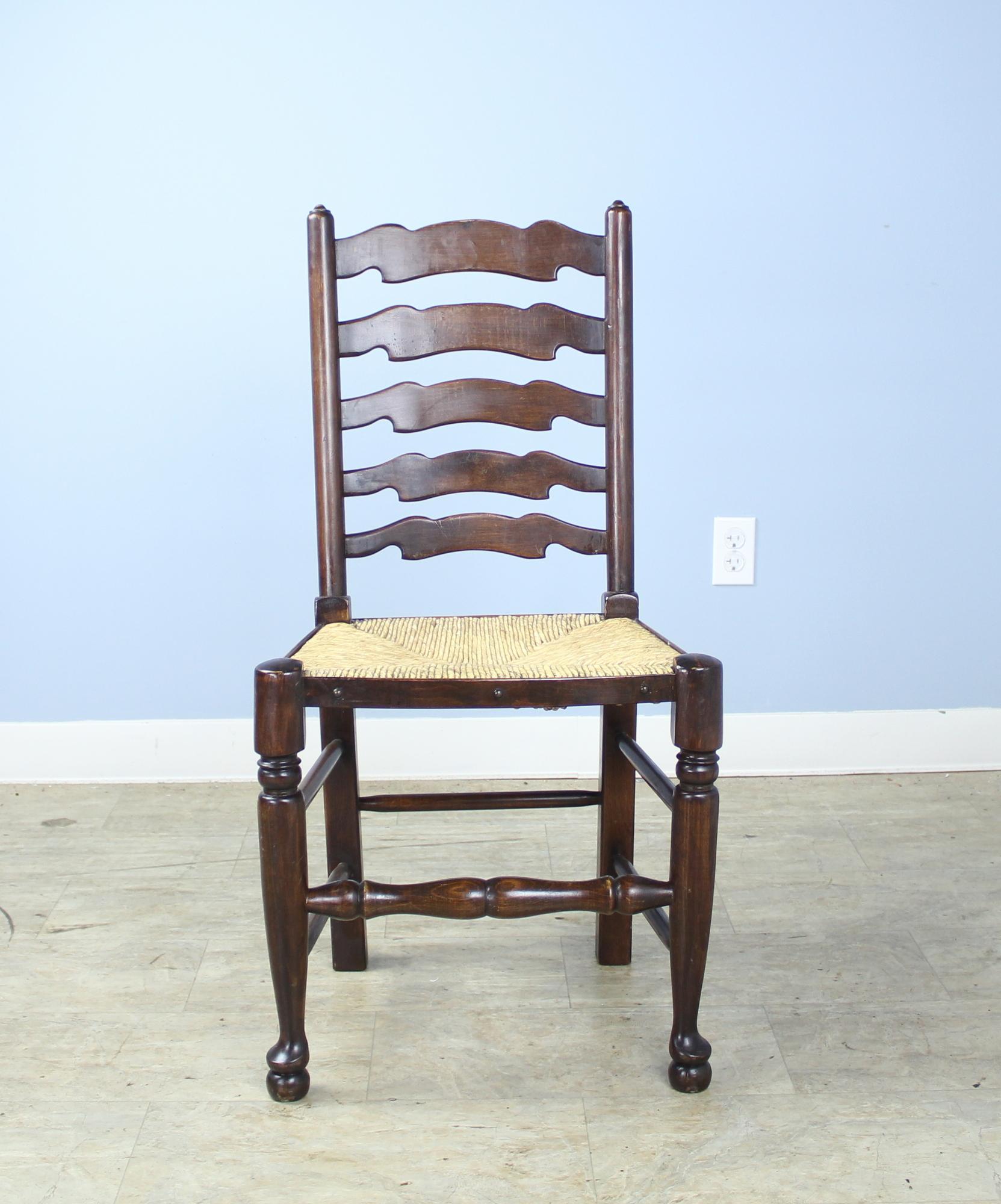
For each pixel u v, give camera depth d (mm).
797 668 2014
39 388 1895
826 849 1702
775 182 1879
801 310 1913
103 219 1858
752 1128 1071
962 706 2031
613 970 1373
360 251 1350
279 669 1053
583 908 1101
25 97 1824
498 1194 985
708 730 1060
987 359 1942
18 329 1880
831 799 1905
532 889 1095
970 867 1639
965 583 1999
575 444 1935
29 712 1985
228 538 1948
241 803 1901
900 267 1909
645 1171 1013
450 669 1085
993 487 1978
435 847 1716
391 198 1872
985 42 1858
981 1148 1041
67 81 1824
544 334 1368
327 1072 1165
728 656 2006
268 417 1917
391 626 1368
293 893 1083
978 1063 1173
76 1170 1017
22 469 1915
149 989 1319
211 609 1968
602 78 1849
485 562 1956
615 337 1363
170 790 1961
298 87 1839
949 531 1985
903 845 1717
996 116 1877
